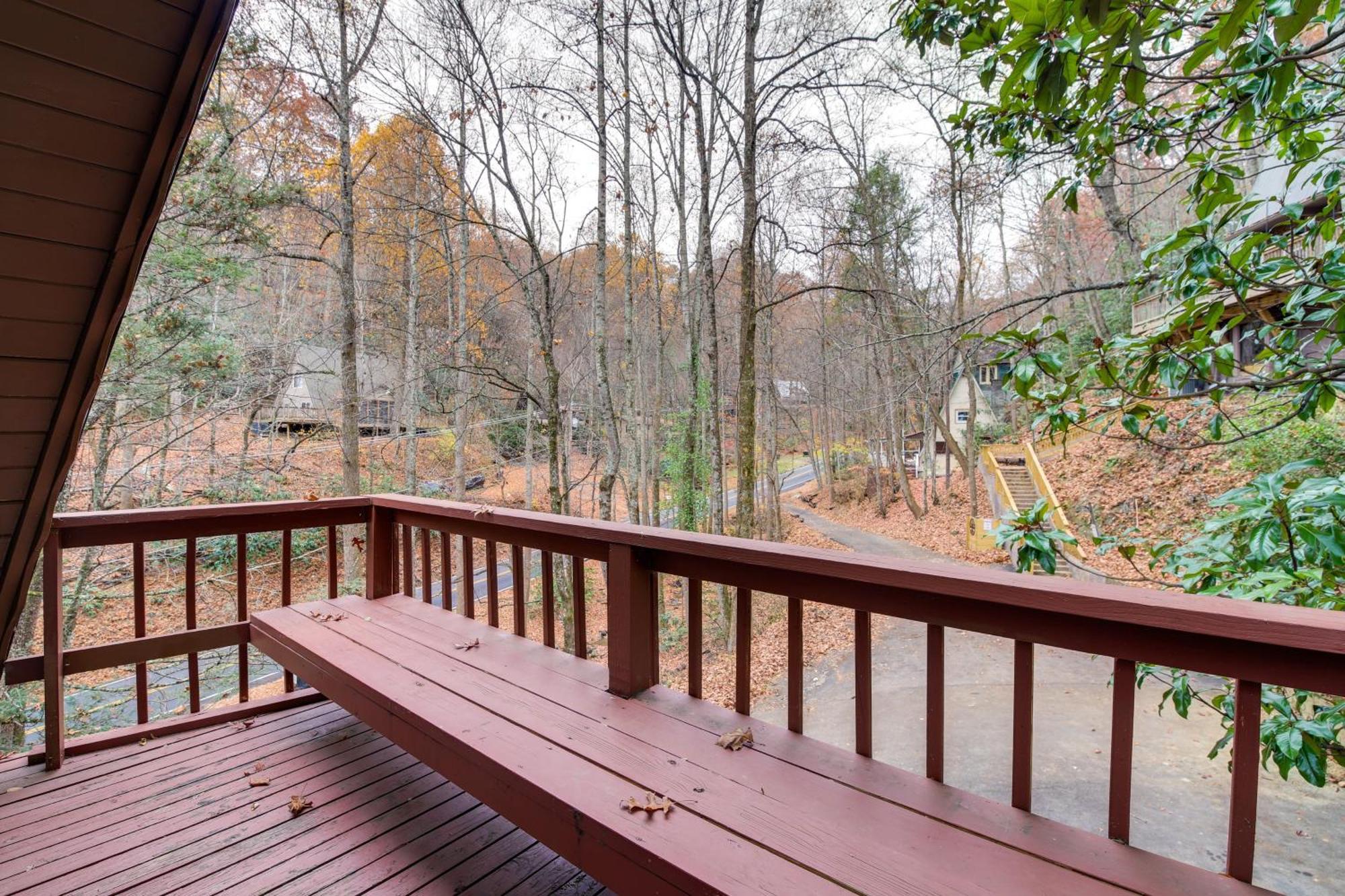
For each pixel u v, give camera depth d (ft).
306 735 8.21
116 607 27.55
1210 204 6.84
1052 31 4.56
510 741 5.49
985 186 29.86
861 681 5.16
